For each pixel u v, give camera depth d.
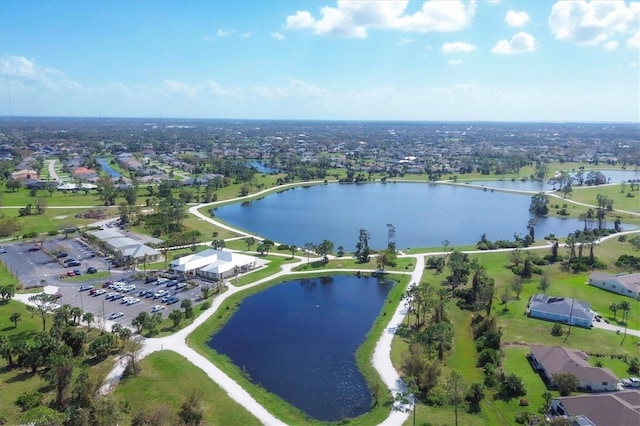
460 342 112.62
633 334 114.81
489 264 173.25
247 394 90.94
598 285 148.38
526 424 80.56
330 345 113.94
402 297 136.12
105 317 123.56
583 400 80.69
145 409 82.44
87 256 177.50
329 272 166.25
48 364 93.56
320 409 87.75
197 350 107.75
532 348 104.00
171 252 186.38
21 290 141.75
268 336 118.31
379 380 96.38
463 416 83.25
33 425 74.38
